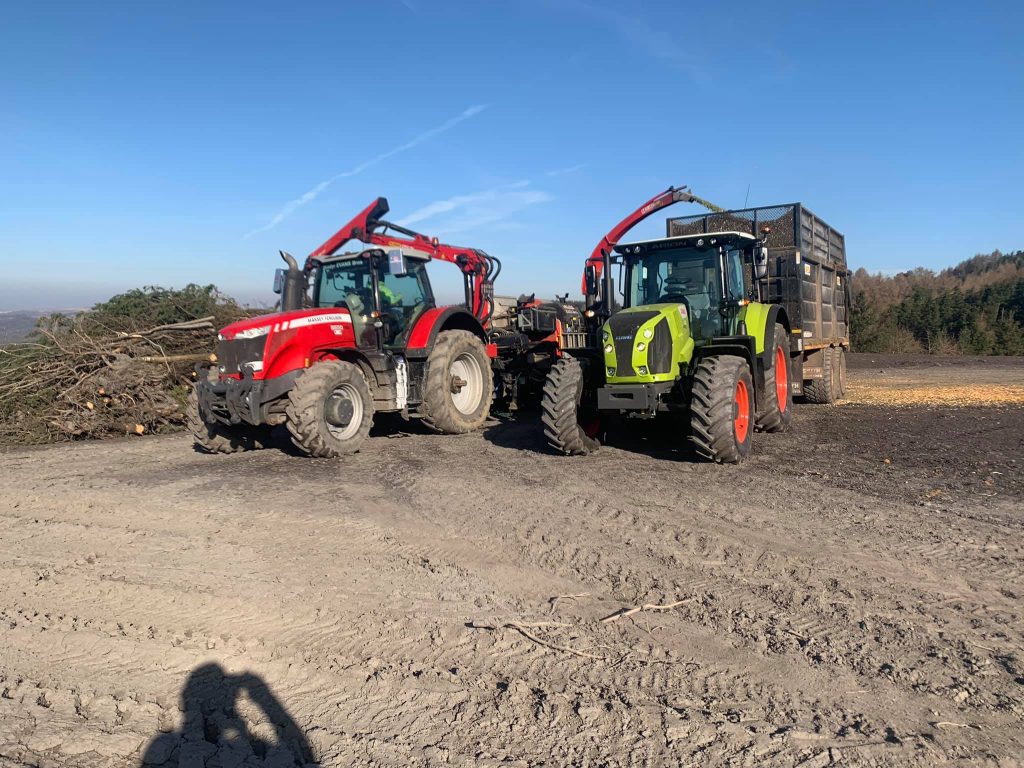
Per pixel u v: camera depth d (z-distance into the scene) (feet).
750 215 36.47
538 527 17.67
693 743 9.03
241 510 19.88
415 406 31.50
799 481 21.84
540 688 10.37
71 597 14.11
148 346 35.76
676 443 28.78
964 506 18.85
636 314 24.97
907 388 51.29
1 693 10.66
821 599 13.14
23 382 33.42
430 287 34.35
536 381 38.50
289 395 26.58
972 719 9.43
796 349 34.30
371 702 10.18
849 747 8.87
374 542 16.94
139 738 9.49
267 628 12.52
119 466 26.86
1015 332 129.90
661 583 14.07
